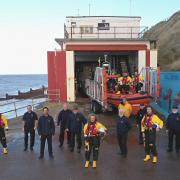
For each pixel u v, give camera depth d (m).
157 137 16.33
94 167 11.38
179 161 12.09
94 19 35.84
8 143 15.75
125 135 12.83
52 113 24.95
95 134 11.41
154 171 10.88
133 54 34.66
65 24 35.62
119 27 35.19
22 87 154.88
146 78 23.28
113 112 24.27
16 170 11.24
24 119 14.20
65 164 11.89
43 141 12.77
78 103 29.56
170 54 42.50
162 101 24.11
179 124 13.20
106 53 35.34
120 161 12.17
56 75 30.70
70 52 30.50
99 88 22.59
